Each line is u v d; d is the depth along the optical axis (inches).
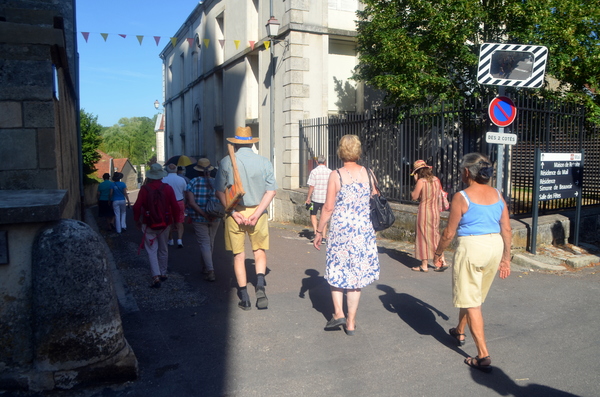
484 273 144.9
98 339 127.6
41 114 170.9
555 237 308.3
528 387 134.0
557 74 388.5
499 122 265.4
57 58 194.9
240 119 684.1
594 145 360.2
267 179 196.2
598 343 164.9
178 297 217.3
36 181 171.2
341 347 161.0
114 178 479.5
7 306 122.6
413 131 358.9
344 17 550.9
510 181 310.3
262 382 136.5
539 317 189.9
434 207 261.7
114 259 311.7
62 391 124.9
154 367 145.3
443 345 163.0
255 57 659.4
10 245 122.3
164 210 232.2
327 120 470.0
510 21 372.8
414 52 390.3
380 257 305.7
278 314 193.6
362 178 168.7
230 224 194.9
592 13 378.0
